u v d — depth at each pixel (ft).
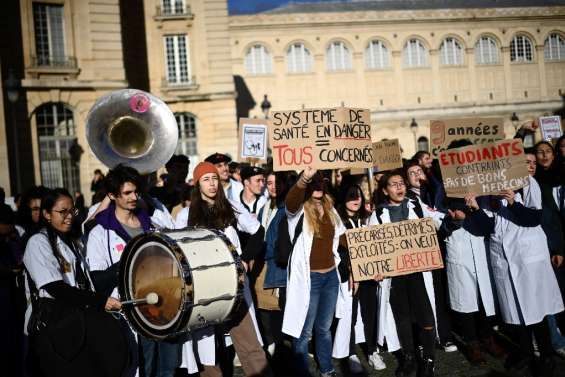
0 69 81.71
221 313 16.37
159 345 18.16
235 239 19.61
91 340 16.17
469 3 163.94
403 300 21.58
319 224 20.51
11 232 20.99
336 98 151.53
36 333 16.37
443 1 166.20
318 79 150.82
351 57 152.25
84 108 89.97
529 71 148.87
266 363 19.36
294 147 20.99
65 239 17.21
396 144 31.17
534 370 20.74
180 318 15.33
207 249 16.14
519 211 20.67
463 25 153.28
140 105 23.75
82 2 89.61
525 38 149.79
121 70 91.91
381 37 152.56
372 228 21.68
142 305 16.31
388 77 153.38
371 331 22.99
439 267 21.58
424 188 28.02
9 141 84.48
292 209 20.04
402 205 22.63
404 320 21.52
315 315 20.48
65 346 16.02
